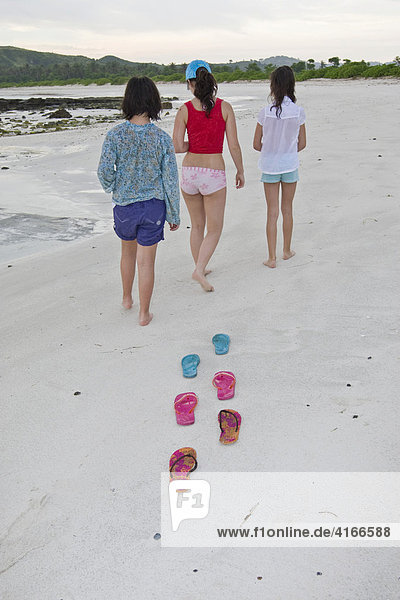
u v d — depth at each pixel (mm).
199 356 3451
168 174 3775
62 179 10273
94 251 5879
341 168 8289
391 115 14195
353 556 2008
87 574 2016
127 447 2670
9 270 5410
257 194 7539
